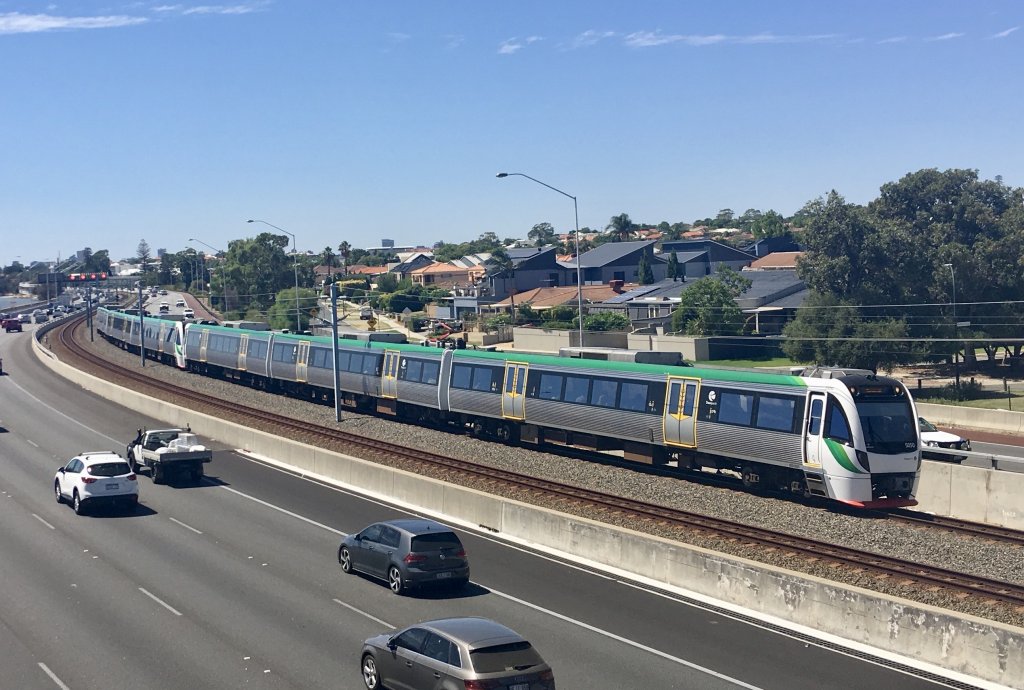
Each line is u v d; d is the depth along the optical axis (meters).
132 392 58.06
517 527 27.27
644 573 23.17
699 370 33.56
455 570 22.05
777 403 30.53
